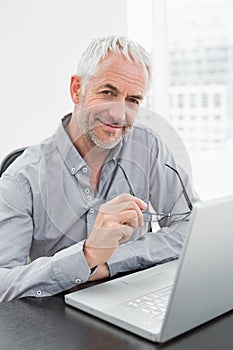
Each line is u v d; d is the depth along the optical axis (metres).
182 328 0.98
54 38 3.01
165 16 2.78
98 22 2.88
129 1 2.83
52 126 3.07
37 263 1.28
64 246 1.47
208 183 2.79
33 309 1.12
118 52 1.45
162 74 2.80
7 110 3.20
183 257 0.89
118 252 1.38
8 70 3.16
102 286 1.22
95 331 1.01
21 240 1.40
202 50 2.76
